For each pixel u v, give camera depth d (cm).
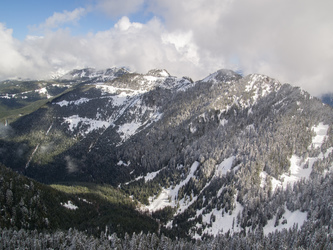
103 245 13475
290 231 15612
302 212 17462
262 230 16688
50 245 13338
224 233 17938
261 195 18975
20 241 12900
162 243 14688
